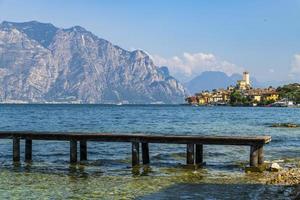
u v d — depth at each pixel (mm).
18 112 180875
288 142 48500
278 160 32125
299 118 128000
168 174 25672
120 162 30984
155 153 36250
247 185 21812
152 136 27922
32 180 23656
